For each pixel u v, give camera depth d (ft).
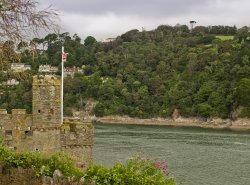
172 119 625.41
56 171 60.85
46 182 61.11
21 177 63.26
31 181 62.34
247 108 564.30
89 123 118.42
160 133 423.64
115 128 495.41
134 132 431.43
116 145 306.14
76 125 116.67
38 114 111.45
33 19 40.32
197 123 599.16
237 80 612.70
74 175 59.36
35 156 64.95
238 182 186.39
